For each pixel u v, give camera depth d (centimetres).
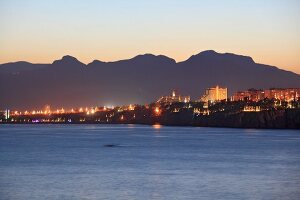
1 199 10581
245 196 10975
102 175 13925
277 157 19375
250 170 15138
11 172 14562
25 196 10856
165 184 12412
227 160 18138
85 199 10600
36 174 14112
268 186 12175
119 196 10919
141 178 13362
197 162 17400
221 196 10975
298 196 10975
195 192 11406
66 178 13338
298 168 15688
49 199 10562
